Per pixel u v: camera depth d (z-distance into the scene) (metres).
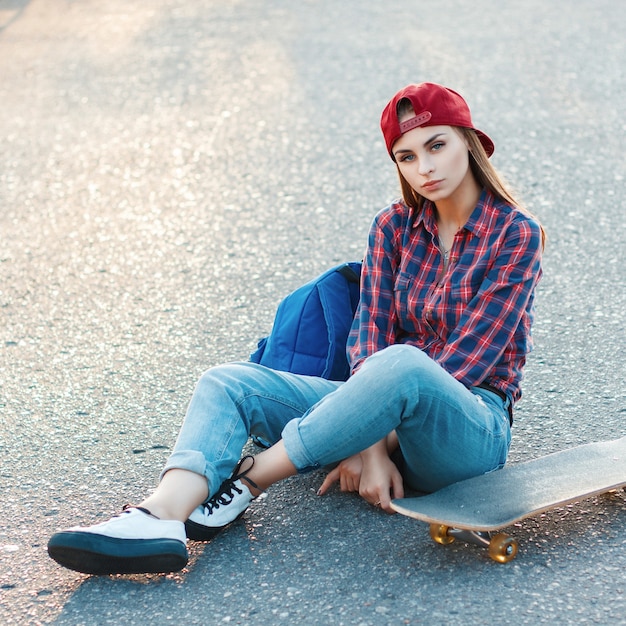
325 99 7.16
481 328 2.66
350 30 9.01
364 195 5.52
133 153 6.39
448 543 2.55
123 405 3.52
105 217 5.45
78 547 2.36
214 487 2.51
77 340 4.09
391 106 2.65
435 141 2.61
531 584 2.38
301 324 2.99
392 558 2.52
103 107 7.31
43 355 3.97
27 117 7.21
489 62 7.81
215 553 2.58
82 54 8.81
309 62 8.09
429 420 2.48
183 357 3.88
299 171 5.93
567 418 3.22
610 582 2.38
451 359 2.66
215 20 9.73
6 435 3.34
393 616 2.30
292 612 2.34
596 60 7.74
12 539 2.72
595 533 2.56
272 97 7.28
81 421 3.42
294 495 2.84
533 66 7.66
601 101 6.82
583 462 2.64
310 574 2.48
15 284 4.68
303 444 2.53
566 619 2.25
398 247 2.86
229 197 5.62
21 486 3.00
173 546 2.38
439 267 2.79
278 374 2.75
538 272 2.71
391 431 2.60
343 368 2.97
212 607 2.38
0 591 2.49
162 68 8.20
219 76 7.87
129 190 5.81
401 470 2.78
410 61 7.94
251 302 4.34
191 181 5.89
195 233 5.16
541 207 5.24
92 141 6.64
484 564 2.47
